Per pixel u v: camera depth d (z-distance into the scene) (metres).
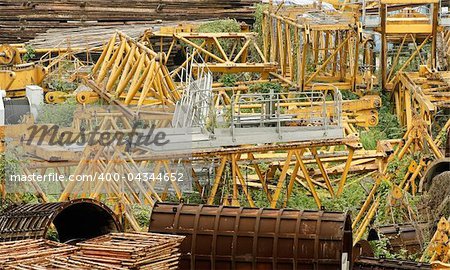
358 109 72.25
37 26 97.31
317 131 60.25
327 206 59.84
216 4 99.00
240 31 92.00
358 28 82.44
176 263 39.34
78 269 36.94
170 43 91.19
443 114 74.12
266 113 63.00
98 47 84.06
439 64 86.62
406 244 52.84
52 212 44.16
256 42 90.62
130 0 99.50
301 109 66.62
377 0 87.94
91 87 64.19
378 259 45.88
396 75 80.81
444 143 66.62
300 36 84.19
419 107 74.12
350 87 83.06
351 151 60.25
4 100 61.31
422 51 90.19
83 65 80.62
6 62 73.94
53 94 67.06
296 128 60.12
